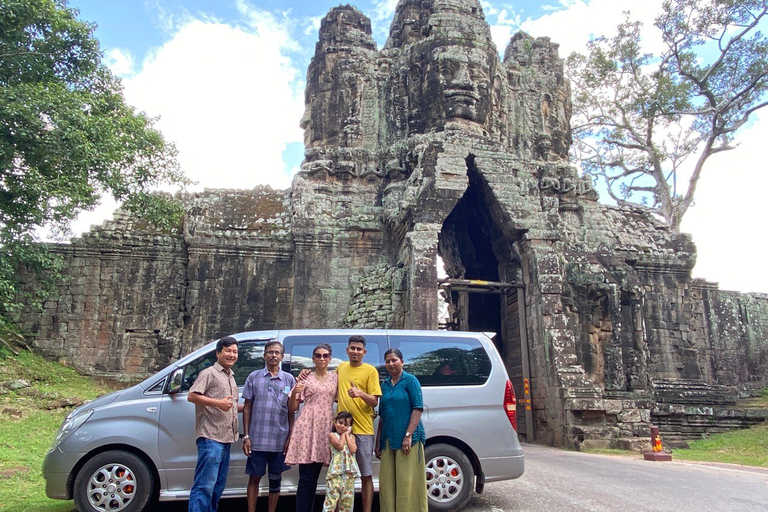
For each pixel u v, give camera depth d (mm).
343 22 22594
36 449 10336
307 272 18781
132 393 6703
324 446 5789
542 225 17719
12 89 13578
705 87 29062
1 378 15070
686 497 7766
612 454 13914
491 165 17953
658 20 29172
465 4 21375
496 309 21094
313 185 20156
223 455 5824
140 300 18562
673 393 20703
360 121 21406
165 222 18234
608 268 20156
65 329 18078
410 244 16641
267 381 6121
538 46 24500
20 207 14383
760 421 18672
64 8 16094
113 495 6270
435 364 7148
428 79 20453
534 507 6953
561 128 23938
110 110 17062
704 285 26438
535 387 17031
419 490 5781
